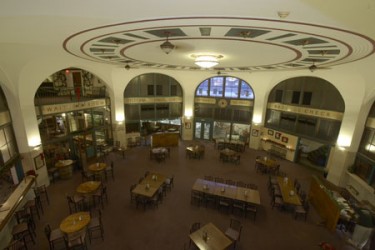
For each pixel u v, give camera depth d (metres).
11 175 9.20
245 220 8.97
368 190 10.20
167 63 10.28
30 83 9.45
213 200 9.82
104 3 2.75
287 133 15.39
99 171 11.53
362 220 7.89
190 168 13.83
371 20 2.71
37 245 7.44
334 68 9.75
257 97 16.52
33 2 2.63
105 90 15.41
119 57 8.30
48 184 11.34
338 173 12.19
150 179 10.36
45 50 7.52
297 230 8.56
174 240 7.77
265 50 6.18
